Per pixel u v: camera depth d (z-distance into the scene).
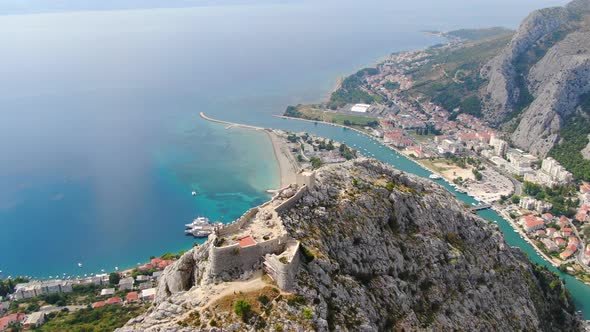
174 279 126.31
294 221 129.75
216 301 102.94
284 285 106.75
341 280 120.56
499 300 171.25
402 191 169.62
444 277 156.50
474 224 189.50
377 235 144.50
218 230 121.06
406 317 131.75
